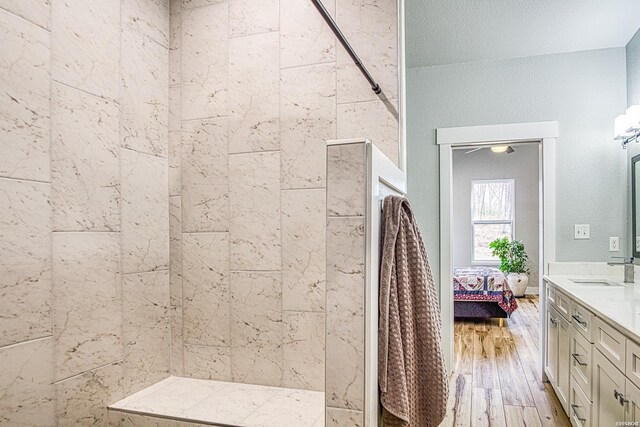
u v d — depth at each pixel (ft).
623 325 3.58
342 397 2.92
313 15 4.83
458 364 5.93
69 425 3.82
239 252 5.02
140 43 4.85
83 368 3.99
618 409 3.83
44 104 3.60
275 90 4.94
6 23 3.26
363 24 4.68
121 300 4.49
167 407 4.29
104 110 4.30
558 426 4.83
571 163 5.55
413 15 5.45
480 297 8.24
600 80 5.39
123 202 4.55
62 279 3.77
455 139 5.47
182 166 5.28
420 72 5.64
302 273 4.75
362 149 2.95
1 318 3.19
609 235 5.59
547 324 5.99
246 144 5.02
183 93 5.30
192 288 5.22
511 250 9.12
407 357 3.24
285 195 4.84
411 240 3.54
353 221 2.95
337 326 2.96
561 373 5.39
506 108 5.48
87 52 4.09
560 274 5.83
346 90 4.69
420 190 5.54
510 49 5.36
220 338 5.09
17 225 3.33
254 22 5.05
